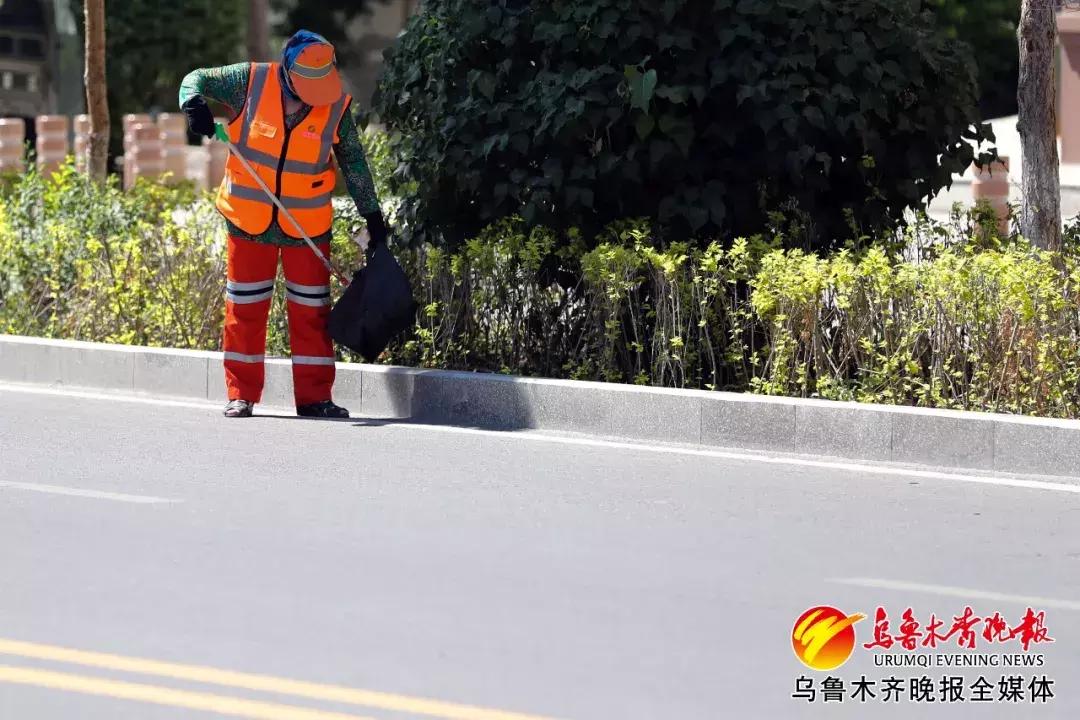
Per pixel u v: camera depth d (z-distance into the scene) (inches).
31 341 1395.2
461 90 1316.4
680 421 1171.3
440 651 732.0
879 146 1299.2
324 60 1240.2
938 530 949.8
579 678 701.9
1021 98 1362.0
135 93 3681.1
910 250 1296.8
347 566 860.0
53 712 660.1
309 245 1261.1
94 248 1433.3
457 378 1248.8
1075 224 1425.9
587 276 1240.2
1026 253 1187.9
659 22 1270.9
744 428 1151.0
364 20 4111.7
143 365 1352.1
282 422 1246.9
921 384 1147.9
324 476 1063.0
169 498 999.6
